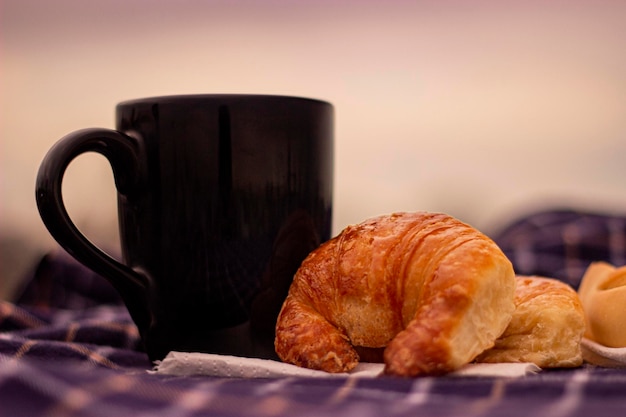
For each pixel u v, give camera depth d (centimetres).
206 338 30
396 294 27
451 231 27
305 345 27
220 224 30
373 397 22
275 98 30
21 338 33
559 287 31
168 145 29
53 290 49
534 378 24
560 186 76
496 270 26
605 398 22
